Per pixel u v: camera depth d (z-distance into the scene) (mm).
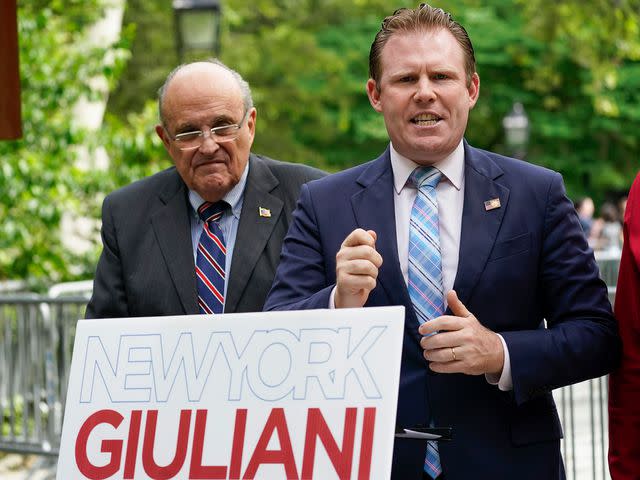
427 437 3549
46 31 11430
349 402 3336
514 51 28391
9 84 5820
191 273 4797
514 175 3941
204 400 3496
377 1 29469
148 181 5027
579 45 20828
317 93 27984
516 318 3854
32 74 10922
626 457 3861
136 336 3617
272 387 3428
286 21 29188
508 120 22781
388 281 3852
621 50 20672
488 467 3768
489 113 29641
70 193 10711
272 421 3402
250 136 4895
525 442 3799
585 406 8539
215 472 3434
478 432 3783
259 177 4945
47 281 11469
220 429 3457
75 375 3648
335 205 4023
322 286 3986
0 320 9102
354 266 3547
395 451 3799
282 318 3463
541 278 3908
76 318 8859
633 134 30250
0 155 10633
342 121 28312
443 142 3830
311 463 3334
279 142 28125
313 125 29266
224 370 3496
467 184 3920
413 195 3961
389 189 3971
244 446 3418
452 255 3879
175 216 4879
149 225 4891
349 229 3973
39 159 10602
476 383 3801
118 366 3615
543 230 3887
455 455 3770
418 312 3836
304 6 29609
